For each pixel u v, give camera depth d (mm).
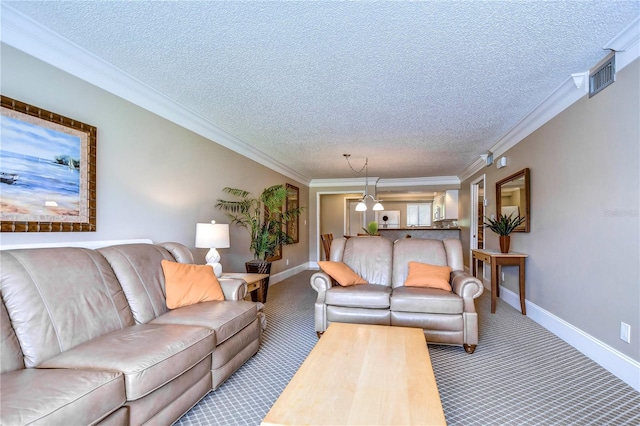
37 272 1771
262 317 2930
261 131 4293
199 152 3857
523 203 3971
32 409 1134
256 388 2205
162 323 2141
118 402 1407
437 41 2230
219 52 2393
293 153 5508
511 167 4430
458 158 5852
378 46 2299
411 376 1579
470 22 2023
